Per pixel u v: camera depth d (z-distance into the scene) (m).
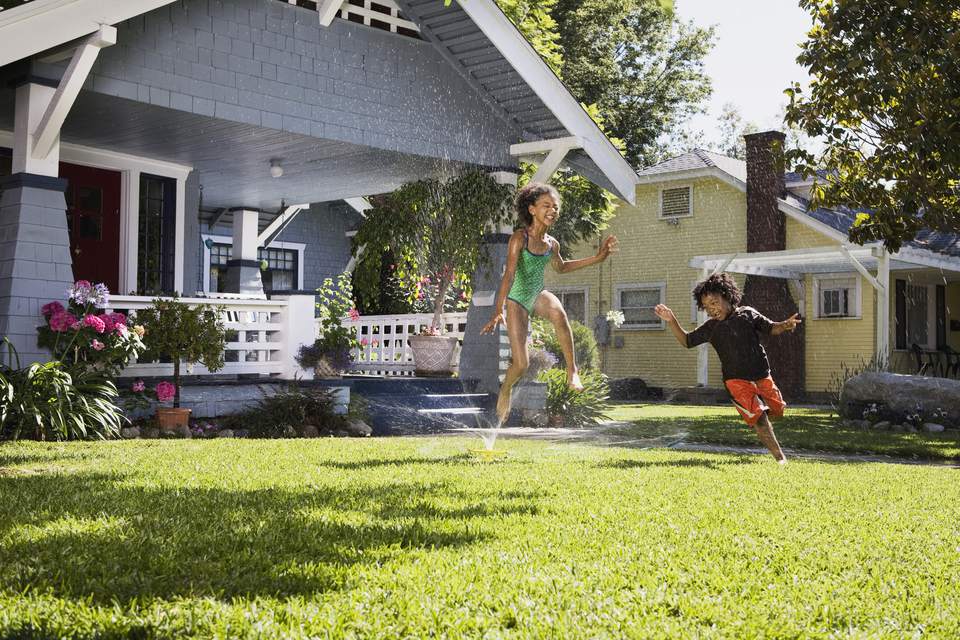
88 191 10.70
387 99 10.48
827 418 12.70
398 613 2.31
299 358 10.02
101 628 2.14
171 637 2.10
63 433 7.35
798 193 20.58
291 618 2.23
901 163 10.27
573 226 18.17
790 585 2.74
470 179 11.74
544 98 10.84
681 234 21.61
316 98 9.87
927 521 3.94
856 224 11.08
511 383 5.85
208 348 8.76
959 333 21.25
